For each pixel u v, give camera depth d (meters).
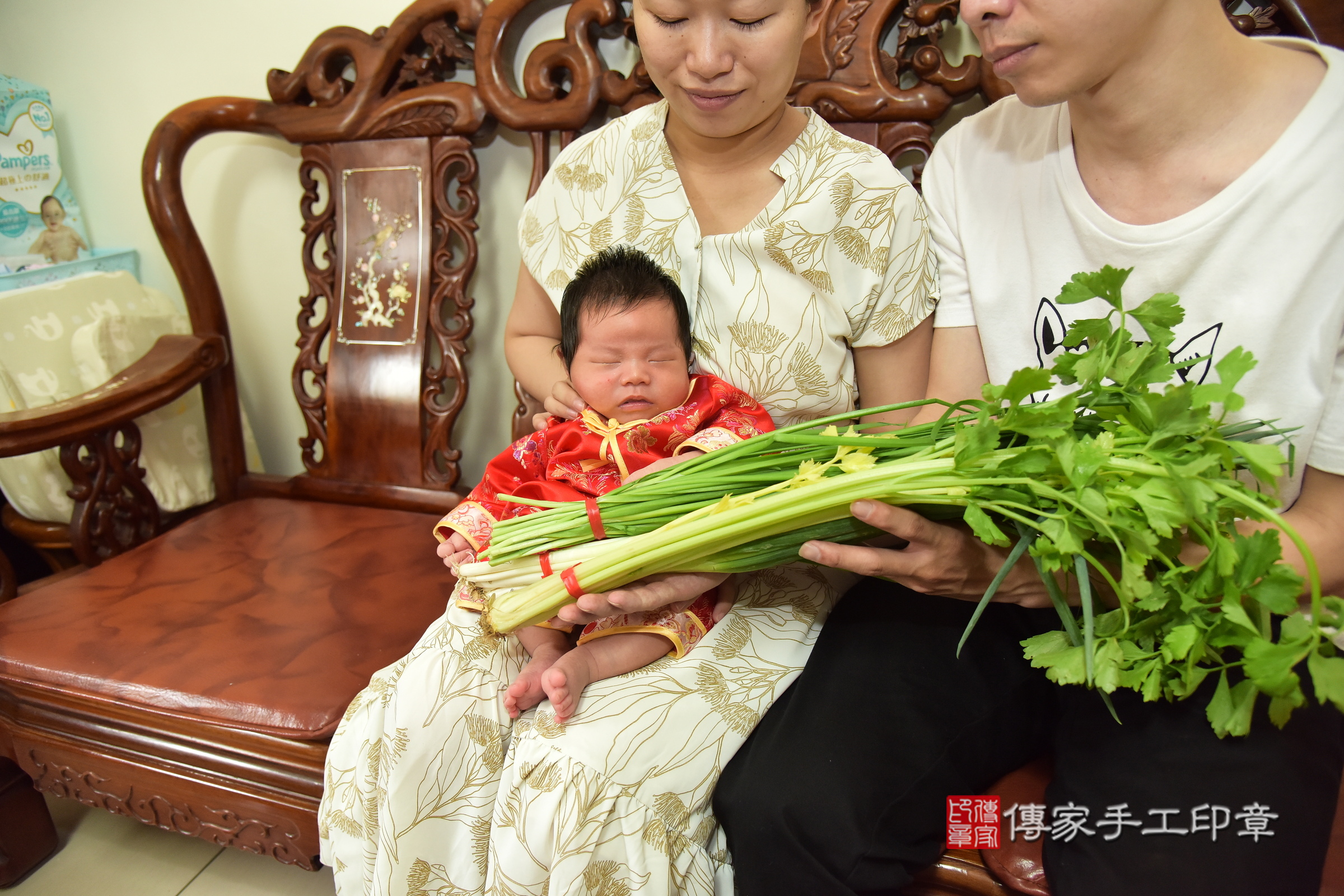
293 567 1.36
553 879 0.82
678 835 0.87
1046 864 0.83
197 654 1.14
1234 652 0.85
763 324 1.11
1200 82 0.83
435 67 1.48
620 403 1.06
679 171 1.15
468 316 1.52
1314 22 1.08
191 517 1.63
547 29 1.50
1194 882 0.74
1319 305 0.82
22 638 1.18
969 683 0.93
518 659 1.01
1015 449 0.74
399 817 0.92
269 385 1.89
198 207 1.78
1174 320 0.75
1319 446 0.84
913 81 1.37
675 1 0.90
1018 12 0.79
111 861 1.38
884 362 1.15
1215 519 0.65
